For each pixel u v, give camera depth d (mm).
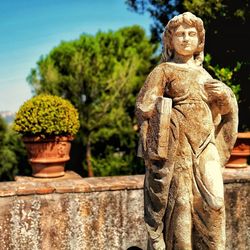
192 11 6762
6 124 12555
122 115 11609
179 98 2242
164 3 7980
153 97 2246
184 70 2289
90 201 3836
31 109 4387
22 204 3627
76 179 4270
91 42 11852
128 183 3992
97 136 11617
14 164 12297
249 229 4238
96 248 3854
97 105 11164
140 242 4004
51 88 11156
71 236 3773
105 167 11938
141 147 2283
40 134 4332
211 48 6855
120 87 11094
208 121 2244
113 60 11703
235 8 6637
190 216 2191
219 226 2148
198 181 2172
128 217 3965
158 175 2221
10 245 3586
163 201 2217
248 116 6988
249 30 6668
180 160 2195
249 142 4840
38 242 3676
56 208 3727
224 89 2240
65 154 4523
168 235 2248
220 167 2236
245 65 6746
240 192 4203
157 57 12969
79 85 10898
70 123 4492
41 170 4406
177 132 2197
